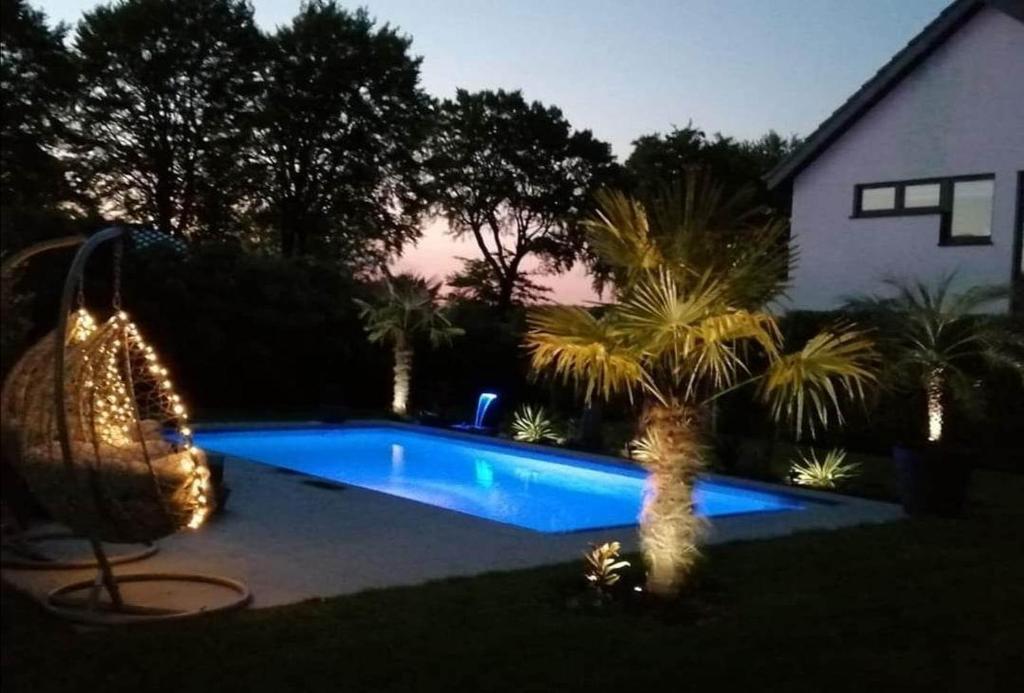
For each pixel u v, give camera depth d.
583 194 38.84
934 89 18.19
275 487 11.39
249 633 5.93
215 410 19.86
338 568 7.75
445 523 9.66
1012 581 7.91
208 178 34.88
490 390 22.14
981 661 5.98
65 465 6.03
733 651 5.97
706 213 6.91
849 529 10.02
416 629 6.11
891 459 15.87
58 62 27.44
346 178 36.78
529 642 5.96
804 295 20.06
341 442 18.08
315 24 35.28
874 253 19.00
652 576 7.03
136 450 6.98
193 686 5.10
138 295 18.31
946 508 11.06
